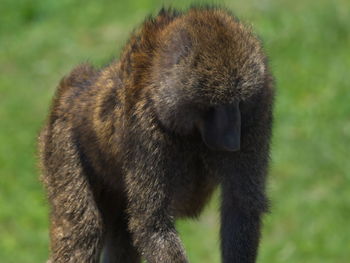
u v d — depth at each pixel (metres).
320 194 25.78
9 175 27.48
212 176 14.14
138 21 33.59
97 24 34.69
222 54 12.80
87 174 14.99
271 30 31.27
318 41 30.91
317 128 27.70
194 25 13.20
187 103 13.00
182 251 13.80
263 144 13.83
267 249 24.36
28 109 30.67
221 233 14.23
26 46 34.38
